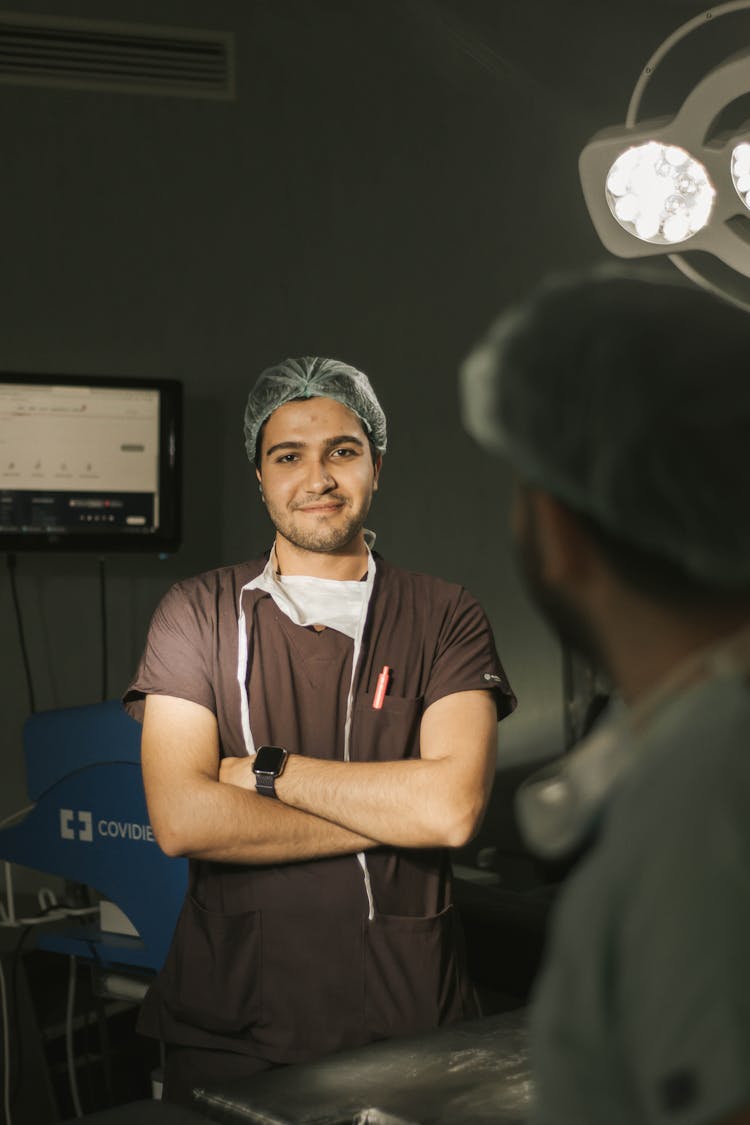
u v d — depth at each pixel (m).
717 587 0.57
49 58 3.06
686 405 0.56
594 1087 0.53
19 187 3.06
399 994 1.74
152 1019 1.80
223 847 1.73
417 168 3.32
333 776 1.74
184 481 3.15
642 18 3.48
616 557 0.59
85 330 3.10
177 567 3.14
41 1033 2.65
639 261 3.41
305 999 1.73
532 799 0.63
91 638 3.09
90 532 2.86
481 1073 1.25
